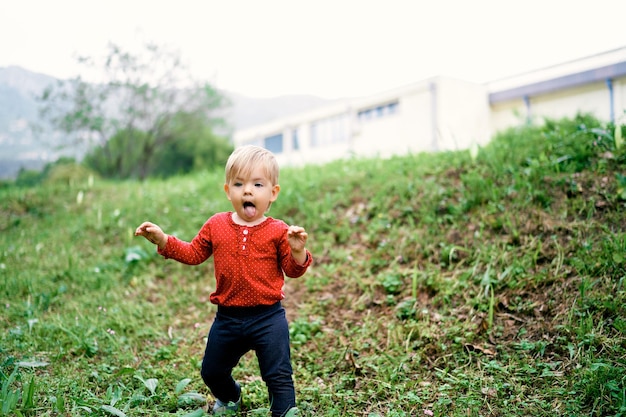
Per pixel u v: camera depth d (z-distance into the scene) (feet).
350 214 16.87
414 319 10.71
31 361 9.02
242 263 7.23
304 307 12.30
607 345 8.32
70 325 11.37
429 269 12.29
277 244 7.41
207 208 19.99
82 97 44.16
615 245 10.62
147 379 8.57
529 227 12.55
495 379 8.16
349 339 10.44
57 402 6.88
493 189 14.29
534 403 7.40
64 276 15.29
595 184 13.44
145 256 16.47
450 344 9.57
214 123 54.80
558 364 8.30
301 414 7.55
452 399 7.88
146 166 52.29
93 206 22.81
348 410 7.79
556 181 13.91
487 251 12.22
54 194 25.66
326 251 15.08
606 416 6.80
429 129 50.16
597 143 15.28
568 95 41.60
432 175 17.60
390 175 18.74
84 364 9.25
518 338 9.37
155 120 49.62
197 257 7.64
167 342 11.21
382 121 57.72
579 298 9.67
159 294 14.33
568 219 12.51
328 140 67.82
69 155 46.03
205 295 14.08
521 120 26.58
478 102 49.96
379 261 13.42
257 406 8.04
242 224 7.53
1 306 12.70
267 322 7.20
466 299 10.84
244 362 9.91
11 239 19.47
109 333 10.98
